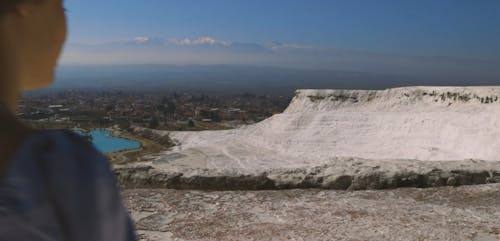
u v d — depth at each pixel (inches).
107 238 31.0
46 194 29.2
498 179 534.9
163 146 2226.9
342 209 438.9
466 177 529.0
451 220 408.8
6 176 28.2
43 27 33.1
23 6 31.8
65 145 31.0
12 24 31.6
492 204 455.2
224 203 456.4
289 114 1791.3
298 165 573.9
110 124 3346.5
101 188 31.0
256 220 408.2
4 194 27.9
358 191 507.2
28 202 28.3
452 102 1518.2
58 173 29.7
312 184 527.8
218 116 4067.4
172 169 549.3
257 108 5054.1
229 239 364.5
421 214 425.4
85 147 32.2
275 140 1638.8
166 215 422.0
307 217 414.9
